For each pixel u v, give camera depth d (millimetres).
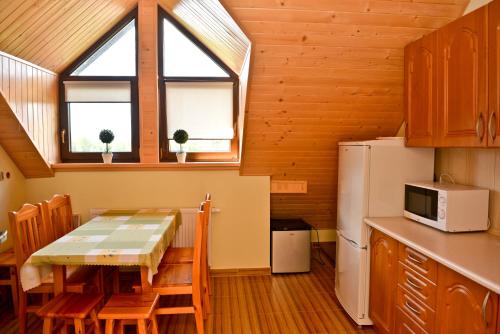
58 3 2498
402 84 2664
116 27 3418
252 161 3328
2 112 2654
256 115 2838
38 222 2449
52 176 3328
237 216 3535
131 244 2148
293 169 3439
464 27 1879
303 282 3420
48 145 3256
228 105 3572
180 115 3547
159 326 2598
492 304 1378
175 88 3521
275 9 2154
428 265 1816
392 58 2500
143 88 3375
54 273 2121
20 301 2301
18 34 2512
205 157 3611
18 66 2725
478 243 1899
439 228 2121
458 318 1586
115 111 3533
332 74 2557
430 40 2184
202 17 2816
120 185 3396
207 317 2717
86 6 2754
